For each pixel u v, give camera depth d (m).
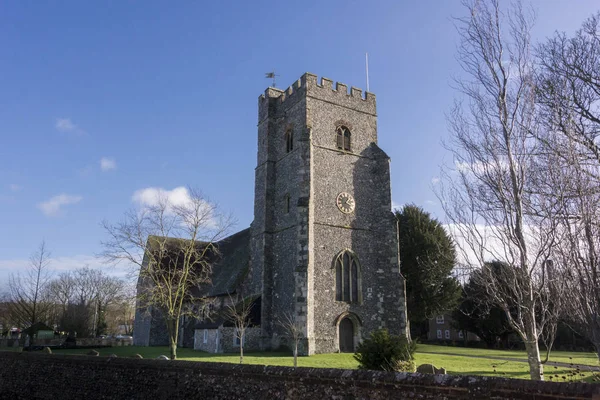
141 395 14.58
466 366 25.03
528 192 13.00
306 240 29.50
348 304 30.39
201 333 35.94
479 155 15.01
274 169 35.25
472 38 14.48
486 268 14.05
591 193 9.88
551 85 13.38
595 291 8.81
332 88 34.31
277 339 30.81
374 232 33.00
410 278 42.53
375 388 8.92
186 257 30.34
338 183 32.47
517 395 7.07
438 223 44.72
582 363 27.92
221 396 12.00
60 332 58.75
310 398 9.94
